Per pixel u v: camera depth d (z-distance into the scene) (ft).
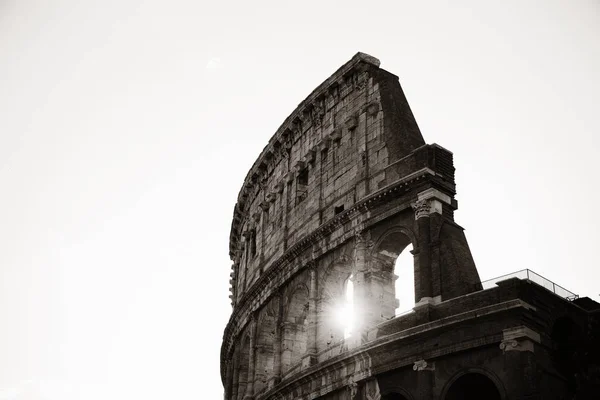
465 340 168.66
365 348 188.14
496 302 167.84
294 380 211.41
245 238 297.53
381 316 200.54
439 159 200.75
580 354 168.86
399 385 179.83
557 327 174.29
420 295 183.62
